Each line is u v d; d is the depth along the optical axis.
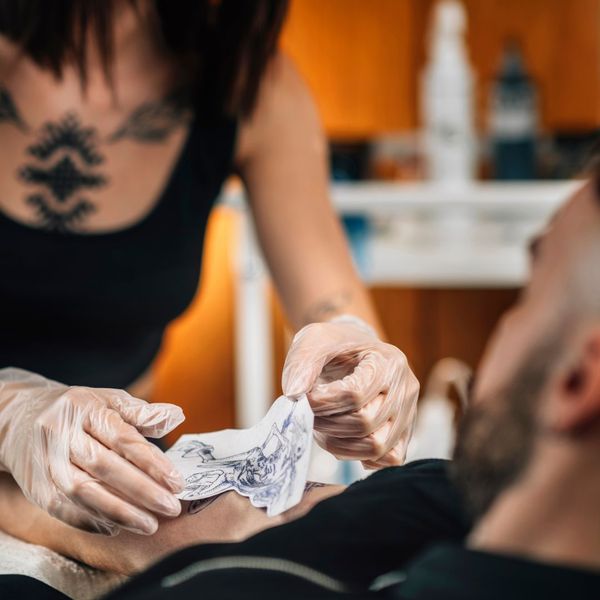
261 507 0.84
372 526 0.59
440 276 2.75
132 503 0.86
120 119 1.45
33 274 1.40
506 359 0.49
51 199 1.42
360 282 1.44
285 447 0.82
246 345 2.63
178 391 3.26
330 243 1.46
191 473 0.90
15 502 1.00
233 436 0.92
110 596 0.57
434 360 3.48
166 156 1.47
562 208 0.50
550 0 3.36
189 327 3.25
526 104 3.11
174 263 1.47
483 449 0.49
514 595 0.45
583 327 0.46
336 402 0.89
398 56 3.39
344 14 3.39
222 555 0.58
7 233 1.40
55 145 1.42
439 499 0.62
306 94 1.55
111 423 0.87
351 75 3.41
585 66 3.37
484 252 2.75
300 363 0.90
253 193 1.52
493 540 0.47
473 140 3.31
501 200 2.52
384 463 0.99
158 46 1.44
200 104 1.47
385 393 0.94
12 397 1.02
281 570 0.54
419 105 3.40
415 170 3.30
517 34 3.38
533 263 0.51
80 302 1.42
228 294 3.24
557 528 0.45
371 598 0.50
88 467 0.86
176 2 1.40
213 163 1.49
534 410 0.47
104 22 1.39
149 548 0.89
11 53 1.41
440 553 0.48
